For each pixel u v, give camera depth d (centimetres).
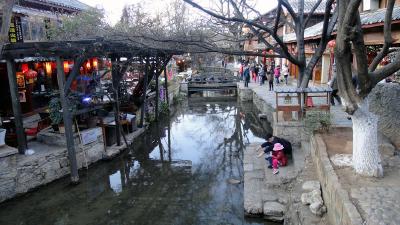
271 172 923
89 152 1205
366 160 625
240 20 1001
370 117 621
